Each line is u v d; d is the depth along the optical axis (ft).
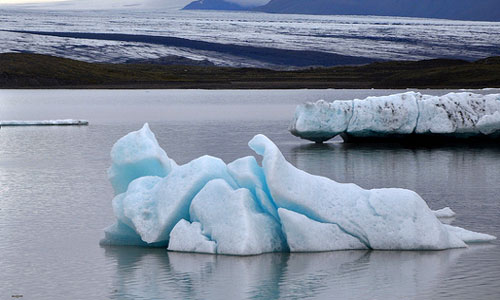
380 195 72.64
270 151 70.49
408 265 67.46
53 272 67.87
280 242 71.31
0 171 132.98
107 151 165.07
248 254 69.46
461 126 163.84
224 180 72.33
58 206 99.19
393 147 169.68
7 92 478.18
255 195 72.79
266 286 62.28
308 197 71.00
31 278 66.23
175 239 71.92
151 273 66.28
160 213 71.87
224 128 223.51
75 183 118.52
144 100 387.75
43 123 232.94
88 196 106.73
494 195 108.99
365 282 63.00
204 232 71.51
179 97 415.23
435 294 60.29
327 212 71.51
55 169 135.54
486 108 165.27
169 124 238.27
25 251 75.36
